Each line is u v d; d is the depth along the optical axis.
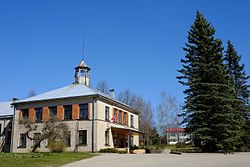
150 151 42.66
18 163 19.75
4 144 47.34
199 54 37.94
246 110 46.25
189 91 37.19
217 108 35.41
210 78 36.84
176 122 76.81
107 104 42.56
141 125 72.50
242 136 41.69
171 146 66.62
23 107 45.00
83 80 47.97
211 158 24.55
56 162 21.41
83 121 39.97
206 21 38.47
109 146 41.38
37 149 40.56
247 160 22.67
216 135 34.84
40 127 42.38
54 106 42.62
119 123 45.47
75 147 39.47
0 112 50.56
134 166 19.03
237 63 50.62
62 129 35.41
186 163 20.47
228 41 51.19
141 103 74.75
